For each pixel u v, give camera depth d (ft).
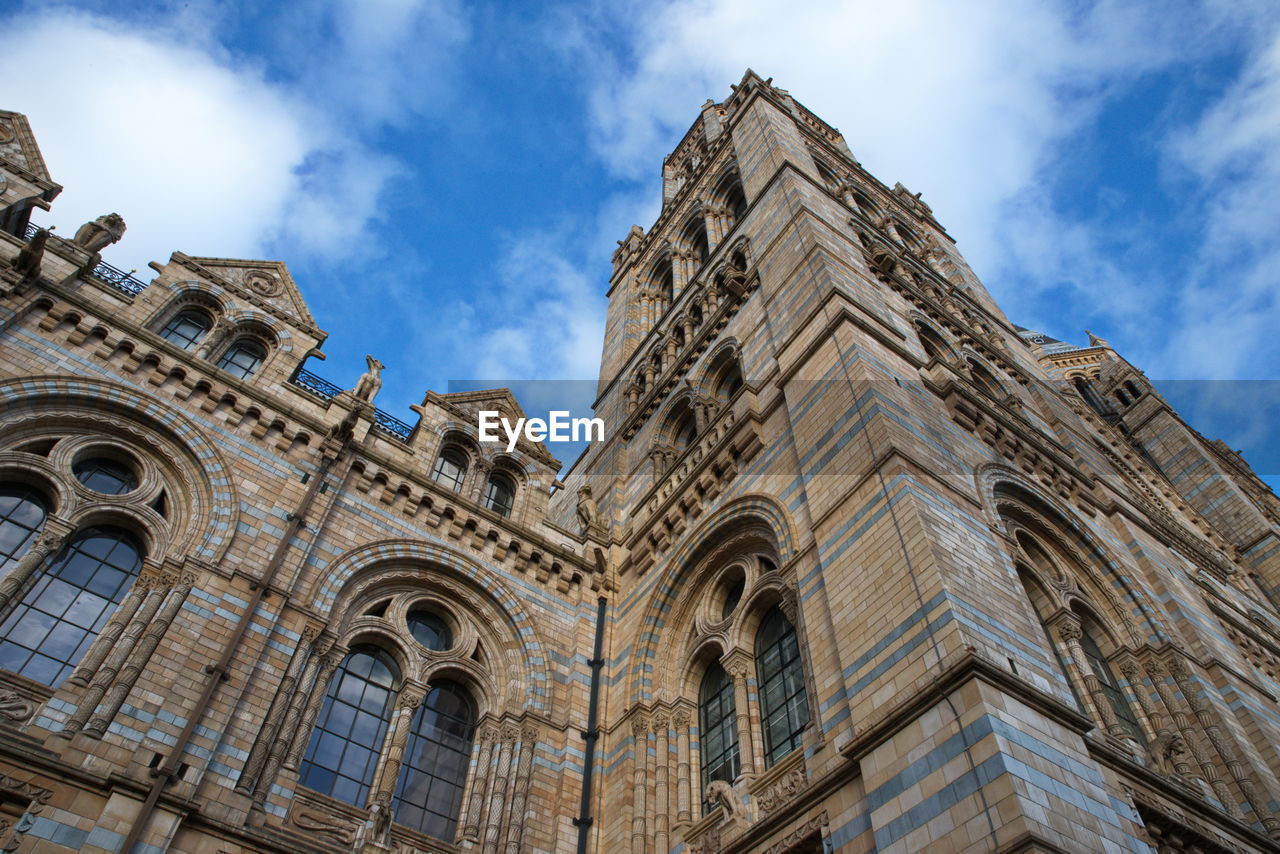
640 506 98.12
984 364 107.96
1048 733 45.88
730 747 69.05
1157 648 71.97
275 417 77.82
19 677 53.83
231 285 89.10
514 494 96.37
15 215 78.28
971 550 57.93
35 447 66.90
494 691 76.38
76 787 49.85
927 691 47.09
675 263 150.20
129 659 57.06
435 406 97.30
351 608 73.87
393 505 81.97
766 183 122.01
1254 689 72.79
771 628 71.77
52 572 61.26
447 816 68.23
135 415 70.79
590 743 75.92
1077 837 41.06
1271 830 57.41
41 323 70.28
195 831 52.75
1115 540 83.66
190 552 65.16
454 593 80.74
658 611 82.89
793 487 72.79
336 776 64.44
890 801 46.32
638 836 66.59
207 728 56.75
